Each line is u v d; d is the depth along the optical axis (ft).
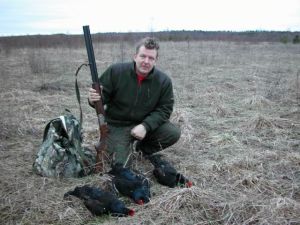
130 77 6.86
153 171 6.62
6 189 6.15
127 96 6.94
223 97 13.43
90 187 5.85
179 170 7.09
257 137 9.11
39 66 19.30
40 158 6.69
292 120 10.52
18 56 27.35
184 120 10.12
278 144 8.66
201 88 15.26
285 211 5.56
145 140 7.53
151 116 7.01
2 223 5.31
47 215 5.48
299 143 8.77
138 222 5.28
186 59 26.22
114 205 5.50
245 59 27.63
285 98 13.28
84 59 25.57
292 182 6.74
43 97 12.91
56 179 6.48
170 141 7.41
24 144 8.23
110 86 6.90
